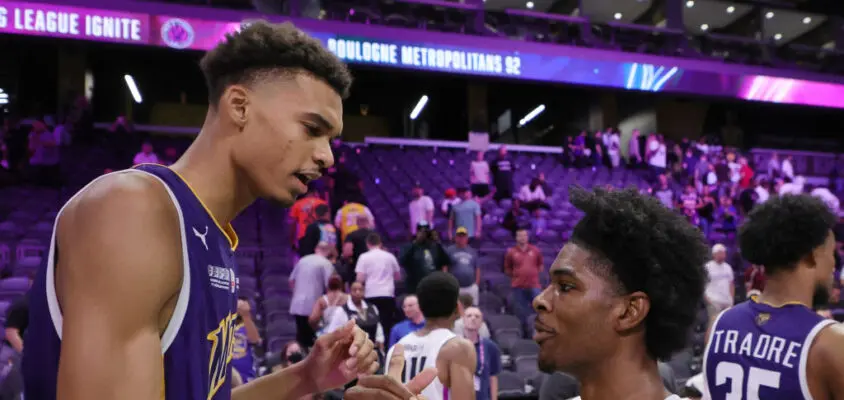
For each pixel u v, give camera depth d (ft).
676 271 3.33
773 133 59.72
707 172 42.52
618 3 54.85
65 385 2.78
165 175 3.31
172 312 3.16
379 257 21.39
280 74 3.45
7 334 12.22
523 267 24.29
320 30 39.96
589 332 3.36
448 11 43.73
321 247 21.08
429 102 58.59
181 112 55.93
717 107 57.93
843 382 5.98
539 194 35.50
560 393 12.17
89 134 37.78
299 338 20.24
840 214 39.09
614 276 3.34
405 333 13.26
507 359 21.45
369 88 56.34
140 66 51.57
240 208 3.67
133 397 2.80
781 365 6.35
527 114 60.70
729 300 23.99
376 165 41.24
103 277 2.86
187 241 3.22
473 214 30.09
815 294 6.72
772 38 53.31
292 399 4.65
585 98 56.29
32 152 33.37
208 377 3.38
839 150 60.85
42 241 27.32
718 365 6.91
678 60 47.96
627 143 54.75
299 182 3.53
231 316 3.66
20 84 48.11
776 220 6.63
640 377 3.36
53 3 35.76
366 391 3.79
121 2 36.88
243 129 3.45
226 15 38.45
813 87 51.13
